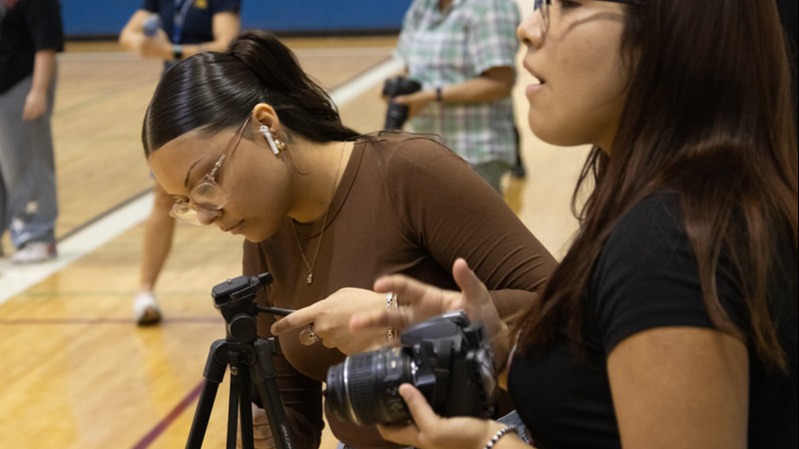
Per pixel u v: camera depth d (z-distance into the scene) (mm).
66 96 13281
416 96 4578
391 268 2094
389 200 2074
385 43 16719
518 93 10883
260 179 2014
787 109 1418
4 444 4188
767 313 1278
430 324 1435
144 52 5305
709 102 1367
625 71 1410
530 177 8539
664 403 1259
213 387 1981
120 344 5262
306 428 2346
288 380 2336
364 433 2129
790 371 1346
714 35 1360
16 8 6211
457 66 4664
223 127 1986
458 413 1397
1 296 6070
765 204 1315
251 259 2277
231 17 5402
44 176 6648
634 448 1279
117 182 8836
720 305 1249
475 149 4680
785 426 1369
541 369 1439
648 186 1349
